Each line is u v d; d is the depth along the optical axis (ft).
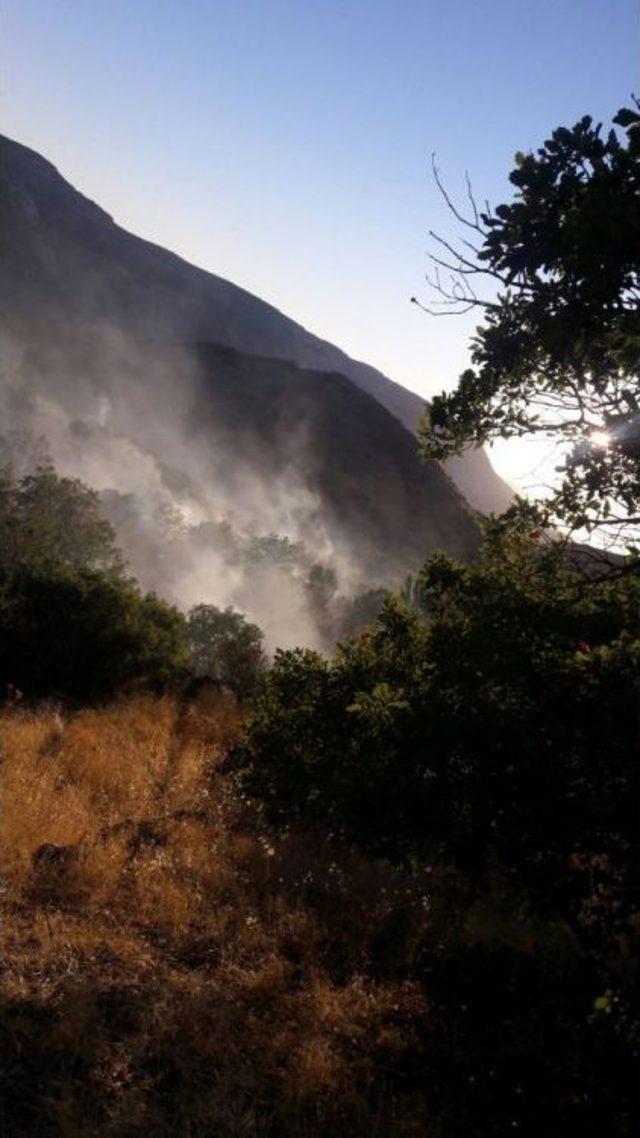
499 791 17.99
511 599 19.12
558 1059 17.47
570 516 16.92
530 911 18.43
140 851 26.86
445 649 20.21
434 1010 19.74
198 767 36.99
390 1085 17.11
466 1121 16.35
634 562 16.98
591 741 17.46
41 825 26.89
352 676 23.85
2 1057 15.28
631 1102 16.20
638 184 13.39
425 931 24.86
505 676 18.04
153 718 47.91
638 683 17.03
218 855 27.66
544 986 19.20
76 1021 16.26
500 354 16.53
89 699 57.47
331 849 29.22
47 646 59.36
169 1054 16.31
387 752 19.66
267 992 19.43
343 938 23.50
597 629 18.54
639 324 13.48
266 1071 16.44
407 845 19.60
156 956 20.48
